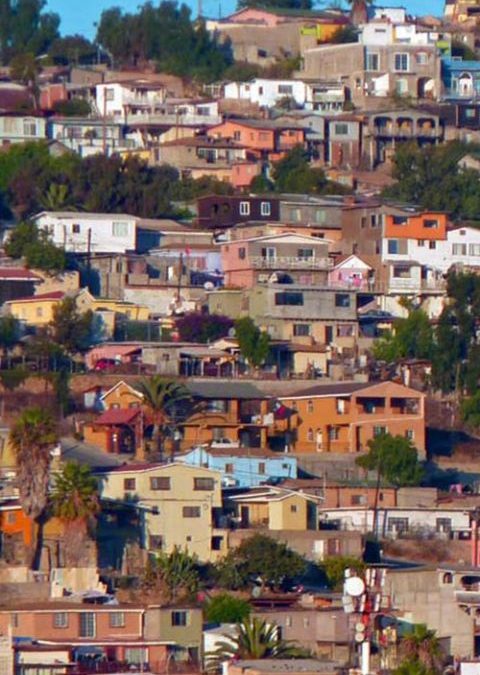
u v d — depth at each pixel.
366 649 191.38
